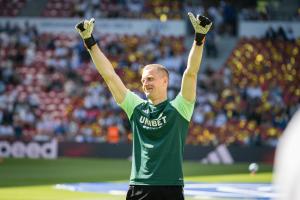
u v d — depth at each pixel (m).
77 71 46.62
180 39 49.34
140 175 7.35
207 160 36.47
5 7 53.09
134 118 7.52
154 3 51.78
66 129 41.62
